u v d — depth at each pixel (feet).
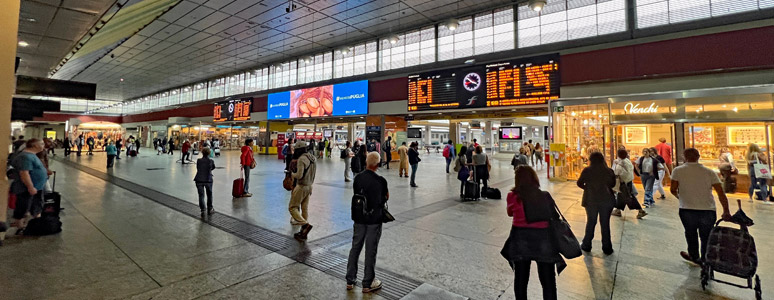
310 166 15.85
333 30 54.85
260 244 14.02
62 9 20.52
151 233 15.30
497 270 11.41
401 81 53.26
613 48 35.12
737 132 28.81
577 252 7.95
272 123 82.84
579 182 14.01
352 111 59.26
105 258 11.97
